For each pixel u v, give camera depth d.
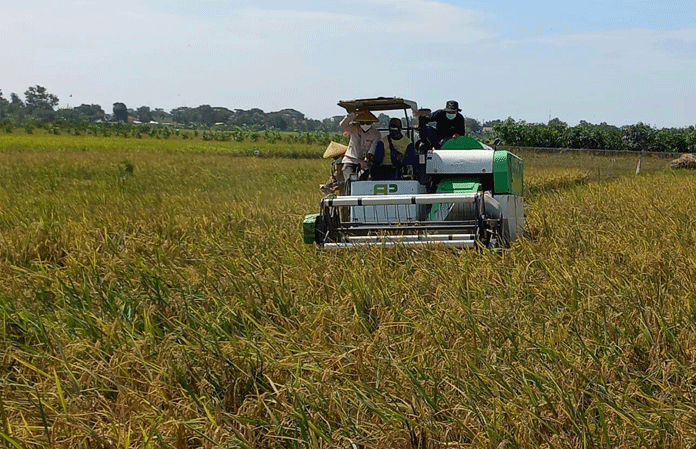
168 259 9.24
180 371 5.24
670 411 4.61
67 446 4.41
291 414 4.59
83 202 16.88
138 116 197.38
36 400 4.92
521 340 5.67
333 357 5.38
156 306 6.83
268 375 5.31
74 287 7.52
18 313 6.69
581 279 7.27
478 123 55.03
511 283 7.38
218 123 164.62
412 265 8.31
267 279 7.63
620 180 23.14
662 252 8.49
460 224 9.51
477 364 5.41
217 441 4.36
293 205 15.61
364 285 7.16
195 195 18.05
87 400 4.94
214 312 6.77
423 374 5.05
